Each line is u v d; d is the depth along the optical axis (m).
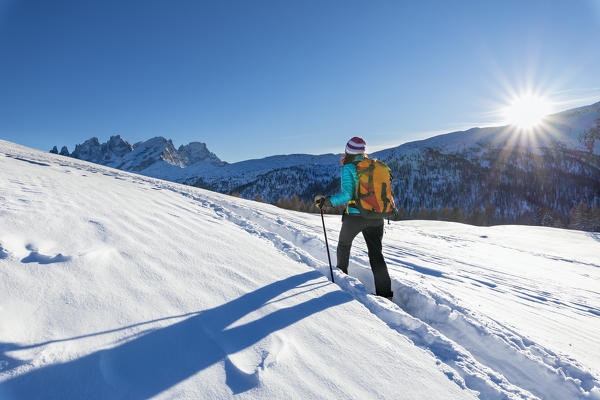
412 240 11.03
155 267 2.31
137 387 1.22
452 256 8.05
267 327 1.83
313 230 7.11
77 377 1.20
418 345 2.14
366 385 1.50
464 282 4.61
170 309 1.81
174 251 2.73
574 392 2.05
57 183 4.95
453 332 2.73
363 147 3.16
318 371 1.53
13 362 1.19
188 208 5.39
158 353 1.43
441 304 2.99
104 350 1.37
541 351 2.42
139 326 1.59
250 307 2.03
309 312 2.12
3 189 3.70
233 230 4.16
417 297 3.14
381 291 3.08
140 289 1.95
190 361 1.42
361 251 5.06
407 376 1.64
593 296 5.66
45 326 1.43
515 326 2.99
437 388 1.60
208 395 1.25
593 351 2.75
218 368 1.41
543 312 3.76
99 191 4.99
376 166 3.08
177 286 2.10
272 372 1.44
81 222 2.97
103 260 2.21
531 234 27.33
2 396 1.06
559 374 2.15
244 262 2.85
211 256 2.82
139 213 3.92
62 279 1.84
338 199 3.11
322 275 2.93
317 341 1.79
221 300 2.04
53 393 1.12
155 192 6.87
